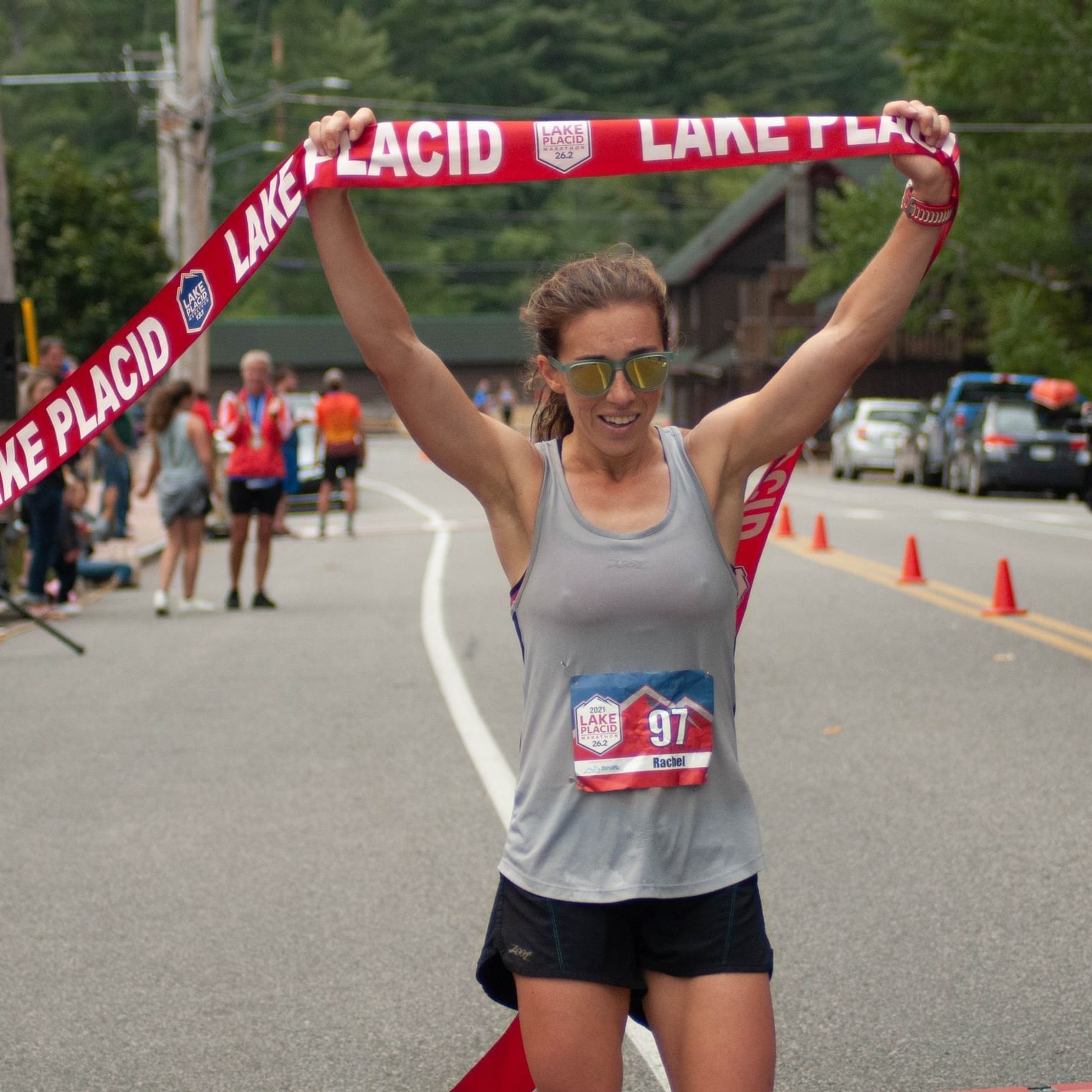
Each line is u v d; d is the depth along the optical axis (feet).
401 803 51.42
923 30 286.25
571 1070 20.22
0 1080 31.14
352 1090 30.53
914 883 41.93
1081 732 59.57
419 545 147.95
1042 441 201.67
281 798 52.29
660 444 21.18
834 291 374.63
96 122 631.56
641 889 20.16
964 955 36.68
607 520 20.63
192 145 184.03
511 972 20.80
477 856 45.39
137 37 565.94
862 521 165.27
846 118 20.88
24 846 47.44
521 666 77.56
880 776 53.42
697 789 20.49
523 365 22.75
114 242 260.83
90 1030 33.65
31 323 127.24
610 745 20.27
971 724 61.31
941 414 228.84
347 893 42.24
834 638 83.71
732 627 21.01
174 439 99.30
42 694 72.59
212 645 86.53
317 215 20.20
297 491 195.11
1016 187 263.90
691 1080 20.13
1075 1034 32.12
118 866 45.21
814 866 43.62
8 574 106.93
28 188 262.47
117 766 57.52
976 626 87.15
